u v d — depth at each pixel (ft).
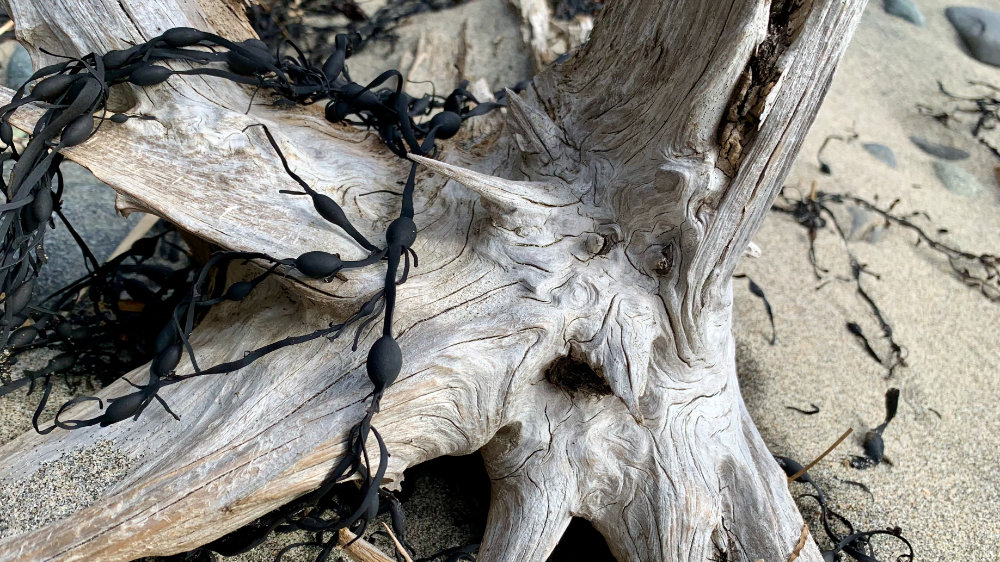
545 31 3.25
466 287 1.68
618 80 1.71
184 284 2.07
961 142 3.46
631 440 1.77
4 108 1.57
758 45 1.47
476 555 1.79
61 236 2.43
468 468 2.01
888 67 3.85
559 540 1.86
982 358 2.52
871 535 2.00
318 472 1.54
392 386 1.58
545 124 1.76
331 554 1.80
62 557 1.47
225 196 1.68
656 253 1.71
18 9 1.72
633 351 1.66
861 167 3.21
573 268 1.70
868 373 2.43
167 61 1.74
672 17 1.59
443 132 1.96
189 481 1.51
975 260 2.85
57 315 1.90
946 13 4.25
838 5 1.43
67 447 1.61
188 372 1.72
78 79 1.61
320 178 1.79
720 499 1.78
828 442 2.23
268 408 1.58
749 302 2.59
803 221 2.90
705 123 1.55
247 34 2.07
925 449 2.24
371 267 1.66
